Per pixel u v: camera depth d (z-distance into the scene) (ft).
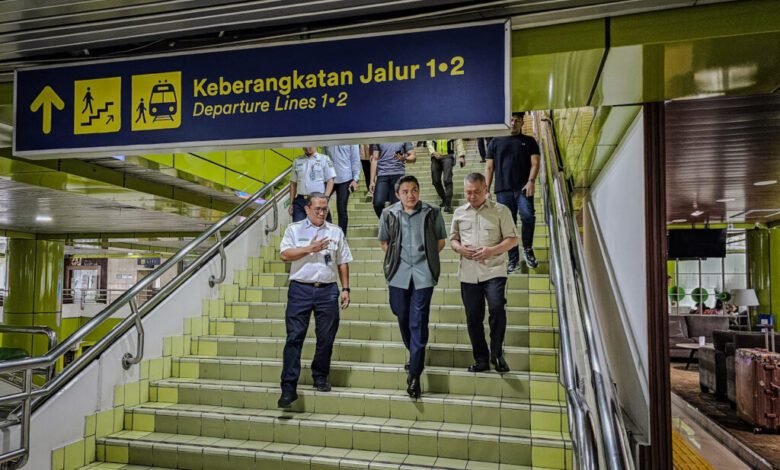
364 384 12.53
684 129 16.39
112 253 88.43
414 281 11.64
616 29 7.67
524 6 7.48
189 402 12.96
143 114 8.55
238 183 25.64
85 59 8.92
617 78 8.88
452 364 12.72
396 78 7.64
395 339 13.94
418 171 29.14
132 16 8.10
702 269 53.06
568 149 15.07
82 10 7.91
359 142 7.96
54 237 40.55
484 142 20.77
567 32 7.86
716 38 7.27
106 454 11.65
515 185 15.93
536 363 12.24
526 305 14.49
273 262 19.84
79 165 17.71
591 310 10.19
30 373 10.11
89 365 11.80
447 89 7.47
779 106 14.07
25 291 39.37
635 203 11.64
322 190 17.31
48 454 10.75
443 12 7.66
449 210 21.18
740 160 20.81
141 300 67.97
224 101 8.26
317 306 11.97
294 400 11.74
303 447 11.06
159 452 11.31
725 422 23.06
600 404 7.84
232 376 13.66
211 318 16.11
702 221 42.86
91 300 70.64
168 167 19.89
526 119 31.27
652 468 10.74
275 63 8.08
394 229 11.97
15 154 8.95
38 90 8.95
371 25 8.09
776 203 32.73
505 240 11.67
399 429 10.72
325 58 7.89
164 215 29.17
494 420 10.98
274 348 14.26
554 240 11.37
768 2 7.15
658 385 10.87
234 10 7.88
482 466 9.98
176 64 8.46
